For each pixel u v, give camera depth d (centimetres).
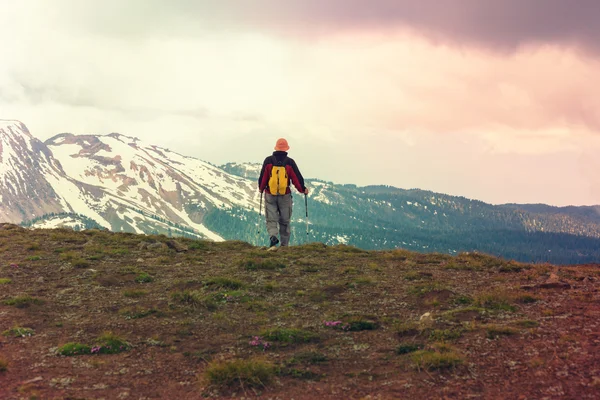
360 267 1608
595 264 1725
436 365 812
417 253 1877
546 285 1262
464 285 1331
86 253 1778
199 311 1174
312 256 1788
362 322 1056
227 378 792
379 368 845
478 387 743
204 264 1661
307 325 1073
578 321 970
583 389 702
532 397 697
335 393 761
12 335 1005
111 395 757
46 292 1310
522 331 934
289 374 834
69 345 941
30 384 779
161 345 968
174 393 772
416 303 1196
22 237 2064
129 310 1163
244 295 1277
